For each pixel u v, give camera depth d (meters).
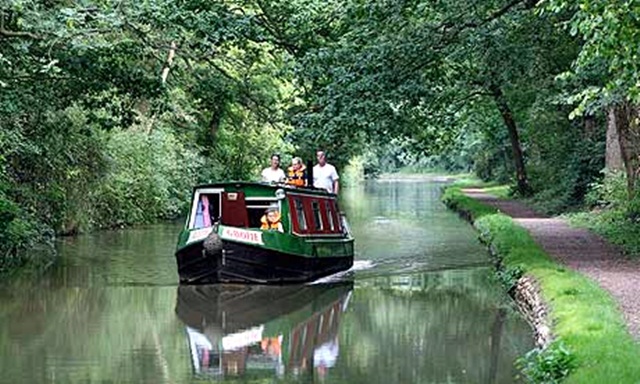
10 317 15.51
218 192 19.33
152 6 17.58
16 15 16.86
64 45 17.52
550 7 10.66
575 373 8.99
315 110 21.42
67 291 18.03
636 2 9.66
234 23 19.36
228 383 11.13
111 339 13.74
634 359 9.15
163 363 12.21
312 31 21.86
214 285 18.53
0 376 11.38
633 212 24.23
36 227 24.39
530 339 13.29
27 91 18.94
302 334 14.18
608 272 16.14
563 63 23.50
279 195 19.02
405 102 20.97
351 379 11.25
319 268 19.72
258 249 18.22
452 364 11.91
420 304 16.59
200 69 22.25
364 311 16.08
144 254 23.53
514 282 16.80
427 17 21.41
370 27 21.22
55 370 11.75
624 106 21.62
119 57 19.19
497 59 21.48
